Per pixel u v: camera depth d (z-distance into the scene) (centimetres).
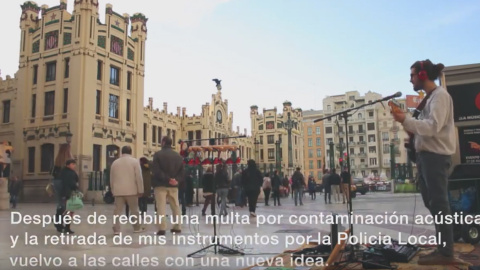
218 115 5400
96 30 3184
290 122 4034
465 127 686
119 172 861
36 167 3139
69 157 988
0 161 2006
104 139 3162
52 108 3191
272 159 6738
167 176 854
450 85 694
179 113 5112
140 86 3594
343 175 2050
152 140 4522
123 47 3438
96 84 3152
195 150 2181
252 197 1282
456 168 645
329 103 10112
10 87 3453
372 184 4519
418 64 488
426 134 445
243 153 6356
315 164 10150
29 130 3222
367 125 9475
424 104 480
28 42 3347
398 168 3425
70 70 3092
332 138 9962
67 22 3186
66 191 882
